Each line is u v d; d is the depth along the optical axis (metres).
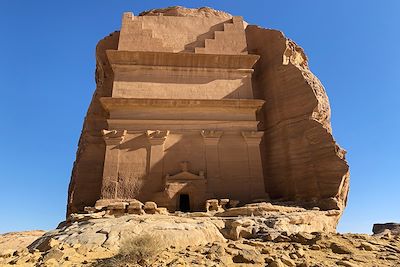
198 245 8.86
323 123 20.97
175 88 22.20
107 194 18.67
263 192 19.73
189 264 6.45
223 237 10.19
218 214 14.47
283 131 21.67
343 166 17.98
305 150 19.88
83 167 21.23
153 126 20.75
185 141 20.61
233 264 6.71
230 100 21.61
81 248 8.12
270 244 8.86
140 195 18.83
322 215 15.23
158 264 6.39
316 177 18.73
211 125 21.27
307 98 21.05
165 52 22.31
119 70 22.20
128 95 21.55
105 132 20.05
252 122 21.66
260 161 20.50
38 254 7.70
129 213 15.60
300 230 12.56
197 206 18.61
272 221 11.65
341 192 18.20
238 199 19.39
